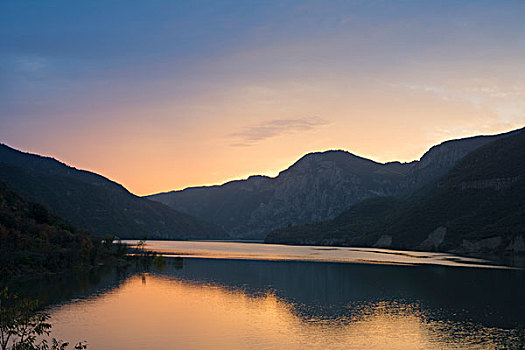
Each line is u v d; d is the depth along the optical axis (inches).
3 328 1140.5
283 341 1920.5
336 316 2391.7
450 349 1818.4
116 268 4859.7
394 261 6053.2
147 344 1868.8
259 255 7628.0
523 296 3009.4
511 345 1867.6
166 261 5994.1
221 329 2110.0
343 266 5290.4
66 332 2031.3
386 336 2000.5
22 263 4013.3
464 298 2942.9
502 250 7258.9
